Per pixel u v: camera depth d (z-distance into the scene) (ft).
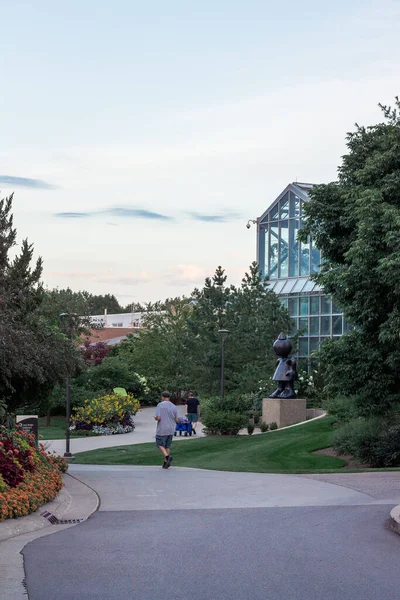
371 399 77.00
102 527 36.09
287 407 128.06
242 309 154.61
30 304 61.67
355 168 81.05
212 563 27.53
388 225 68.39
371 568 26.63
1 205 59.82
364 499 45.83
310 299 170.50
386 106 81.00
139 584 24.50
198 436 125.59
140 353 196.24
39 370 56.70
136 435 131.64
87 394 163.84
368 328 76.28
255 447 98.32
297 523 36.40
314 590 23.65
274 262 181.68
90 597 22.95
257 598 22.75
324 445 92.53
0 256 59.21
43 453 54.80
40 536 33.81
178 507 43.09
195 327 153.48
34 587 24.20
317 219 80.94
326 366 79.15
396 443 76.95
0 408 54.80
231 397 135.23
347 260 75.46
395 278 66.54
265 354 150.20
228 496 47.75
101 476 60.54
